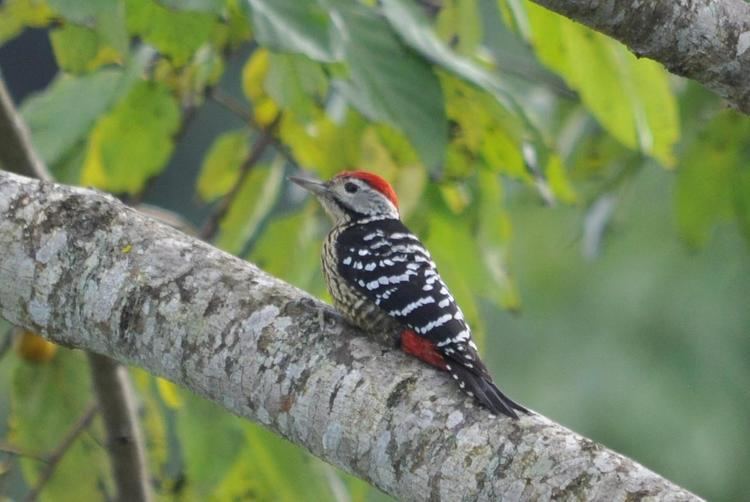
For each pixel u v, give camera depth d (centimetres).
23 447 1144
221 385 792
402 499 731
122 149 1144
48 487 1148
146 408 1191
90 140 1149
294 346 780
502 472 695
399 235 1014
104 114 1065
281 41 834
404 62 934
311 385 766
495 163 1062
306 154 1166
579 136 1327
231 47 1125
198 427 1097
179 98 1145
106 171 1155
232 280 809
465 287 1131
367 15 944
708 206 1241
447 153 994
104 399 1092
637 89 1049
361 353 770
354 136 1110
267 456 1081
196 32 912
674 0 815
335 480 1109
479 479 700
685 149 1231
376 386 755
